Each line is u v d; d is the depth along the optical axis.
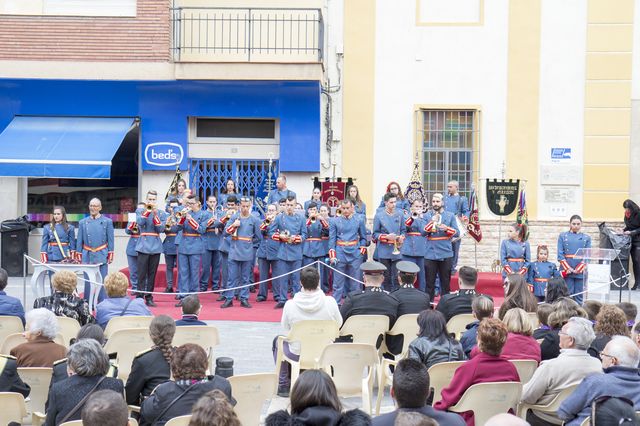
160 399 5.91
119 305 9.66
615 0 19.48
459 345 7.66
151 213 15.72
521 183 19.55
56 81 19.36
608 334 7.58
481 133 19.69
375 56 19.78
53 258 15.55
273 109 19.31
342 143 19.81
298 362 9.24
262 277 16.41
